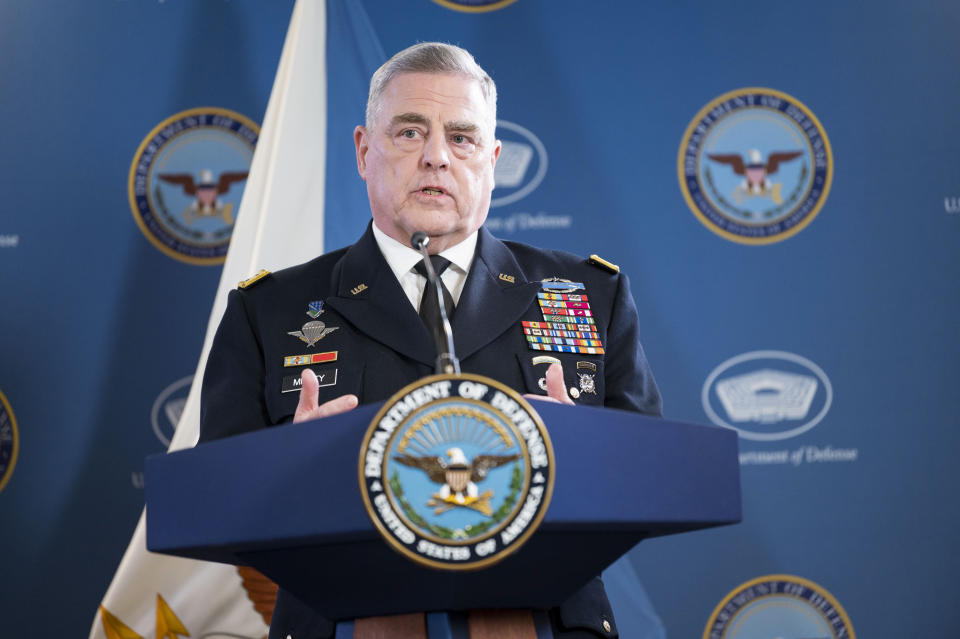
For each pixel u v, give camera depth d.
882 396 5.21
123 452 5.15
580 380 2.59
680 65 5.44
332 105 4.88
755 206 5.35
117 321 5.23
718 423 5.21
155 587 4.43
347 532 1.50
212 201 5.33
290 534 1.58
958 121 5.38
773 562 5.10
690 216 5.35
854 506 5.14
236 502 1.67
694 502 1.77
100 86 5.38
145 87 5.38
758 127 5.40
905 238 5.32
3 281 5.23
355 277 2.72
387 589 1.73
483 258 2.76
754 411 5.21
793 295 5.29
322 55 4.93
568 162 5.38
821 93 5.41
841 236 5.32
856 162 5.37
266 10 5.45
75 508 5.10
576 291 2.81
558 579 1.82
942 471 5.16
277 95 4.92
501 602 1.80
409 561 1.62
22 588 5.03
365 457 1.45
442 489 1.46
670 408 5.21
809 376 5.23
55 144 5.32
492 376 2.53
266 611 4.46
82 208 5.29
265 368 2.65
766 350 5.26
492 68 5.43
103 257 5.27
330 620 2.02
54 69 5.38
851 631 5.06
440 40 5.41
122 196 5.31
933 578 5.09
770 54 5.44
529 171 5.37
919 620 5.06
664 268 5.31
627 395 2.68
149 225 5.30
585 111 5.41
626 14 5.46
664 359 5.25
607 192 5.35
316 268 2.86
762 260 5.32
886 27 5.44
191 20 5.43
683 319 5.27
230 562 2.06
